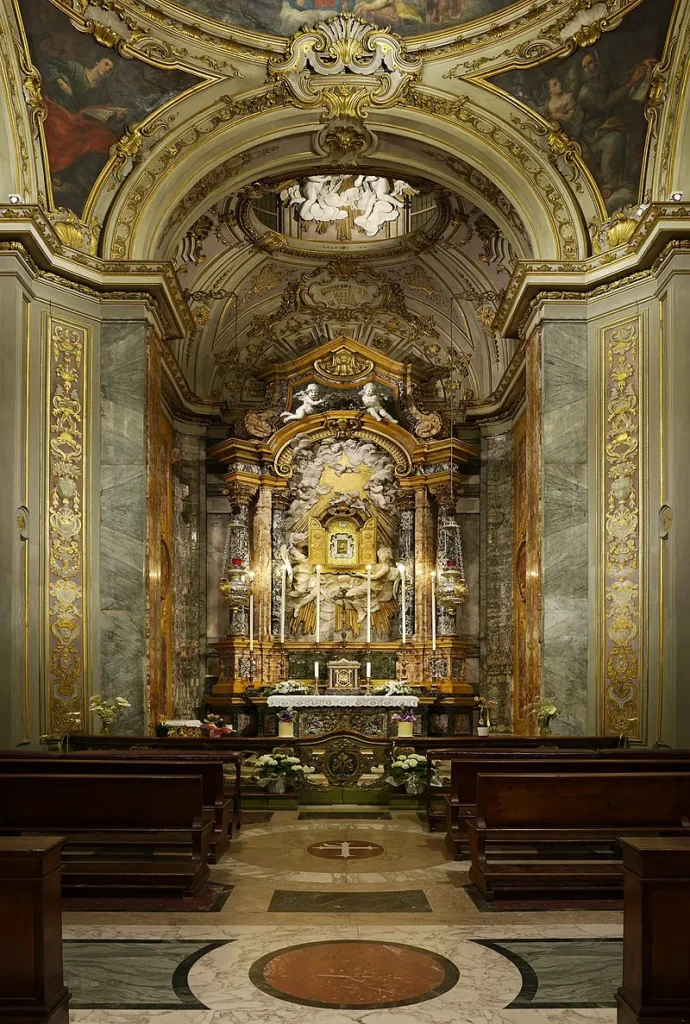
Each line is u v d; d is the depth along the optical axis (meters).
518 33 11.48
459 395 19.19
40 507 11.34
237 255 17.72
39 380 11.44
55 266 11.59
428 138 12.99
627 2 10.64
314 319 19.31
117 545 11.82
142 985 5.00
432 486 18.23
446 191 15.56
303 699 14.77
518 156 12.62
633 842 4.32
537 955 5.50
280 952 5.56
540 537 12.08
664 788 7.04
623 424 11.76
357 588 18.38
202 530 18.80
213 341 18.94
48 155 11.58
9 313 10.77
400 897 6.88
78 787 6.97
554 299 12.30
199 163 12.73
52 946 4.27
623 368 11.83
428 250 17.66
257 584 18.14
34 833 7.27
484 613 18.42
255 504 18.45
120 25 10.99
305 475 18.89
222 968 5.28
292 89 12.39
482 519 18.62
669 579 10.61
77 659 11.49
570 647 11.81
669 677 10.47
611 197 12.22
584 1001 4.77
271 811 10.93
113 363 12.07
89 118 11.63
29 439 11.17
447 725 17.17
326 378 18.91
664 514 10.91
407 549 18.50
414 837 9.30
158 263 12.08
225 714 17.19
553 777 6.98
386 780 11.23
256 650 17.75
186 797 6.99
